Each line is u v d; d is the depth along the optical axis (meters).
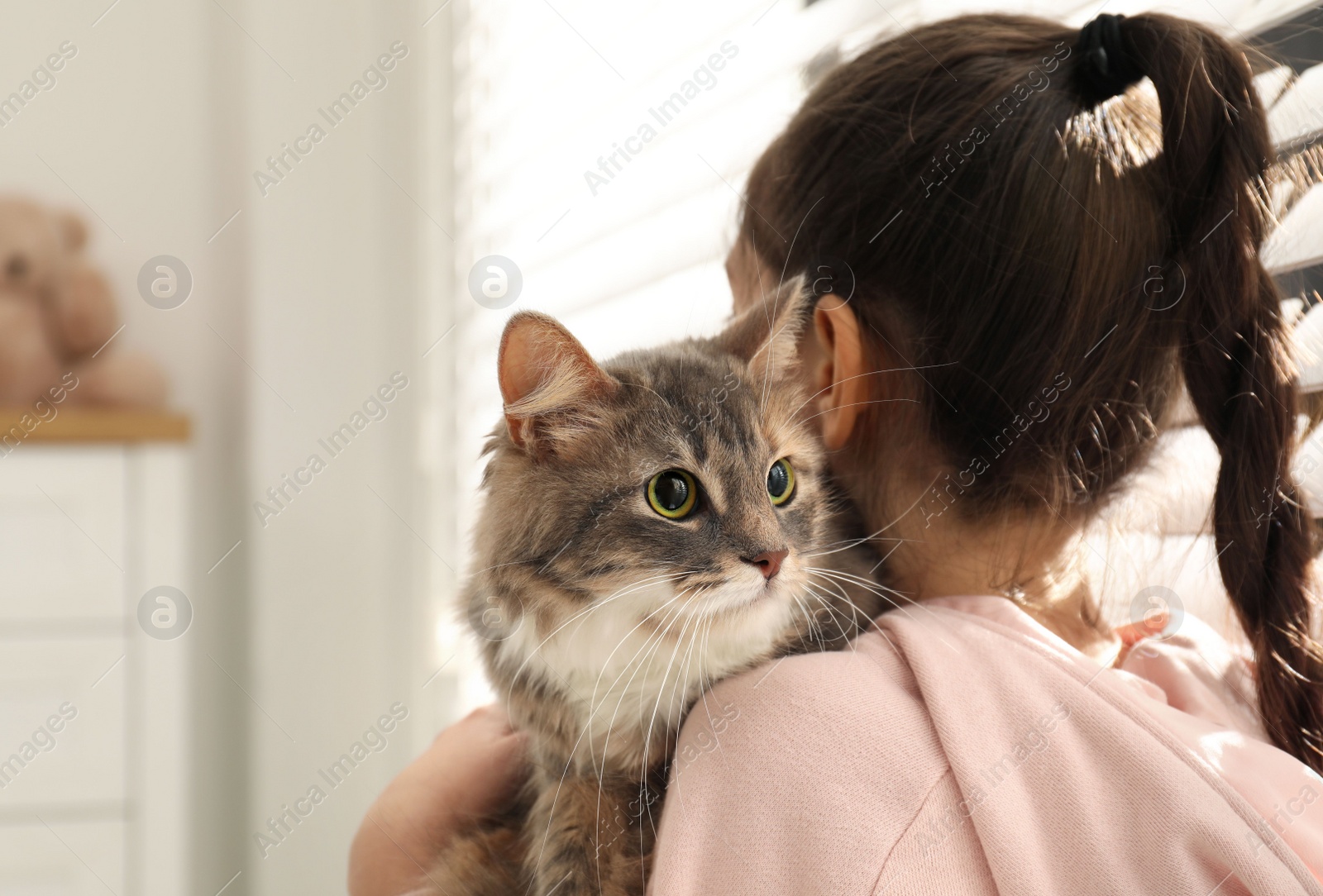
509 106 2.69
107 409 2.05
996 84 1.13
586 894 1.12
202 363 2.52
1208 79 1.05
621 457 1.21
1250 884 0.75
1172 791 0.80
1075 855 0.80
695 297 1.98
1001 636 0.97
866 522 1.32
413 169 2.68
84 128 2.49
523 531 1.23
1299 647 1.05
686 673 1.18
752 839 0.83
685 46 2.08
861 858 0.79
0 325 1.96
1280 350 1.07
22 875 1.95
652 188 2.13
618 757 1.21
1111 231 1.08
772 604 1.20
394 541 2.60
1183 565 1.35
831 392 1.29
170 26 2.53
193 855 2.42
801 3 1.84
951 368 1.15
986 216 1.11
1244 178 1.05
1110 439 1.12
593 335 2.33
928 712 0.89
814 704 0.89
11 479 1.89
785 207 1.34
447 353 2.73
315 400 2.54
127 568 1.96
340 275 2.57
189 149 2.54
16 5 2.46
